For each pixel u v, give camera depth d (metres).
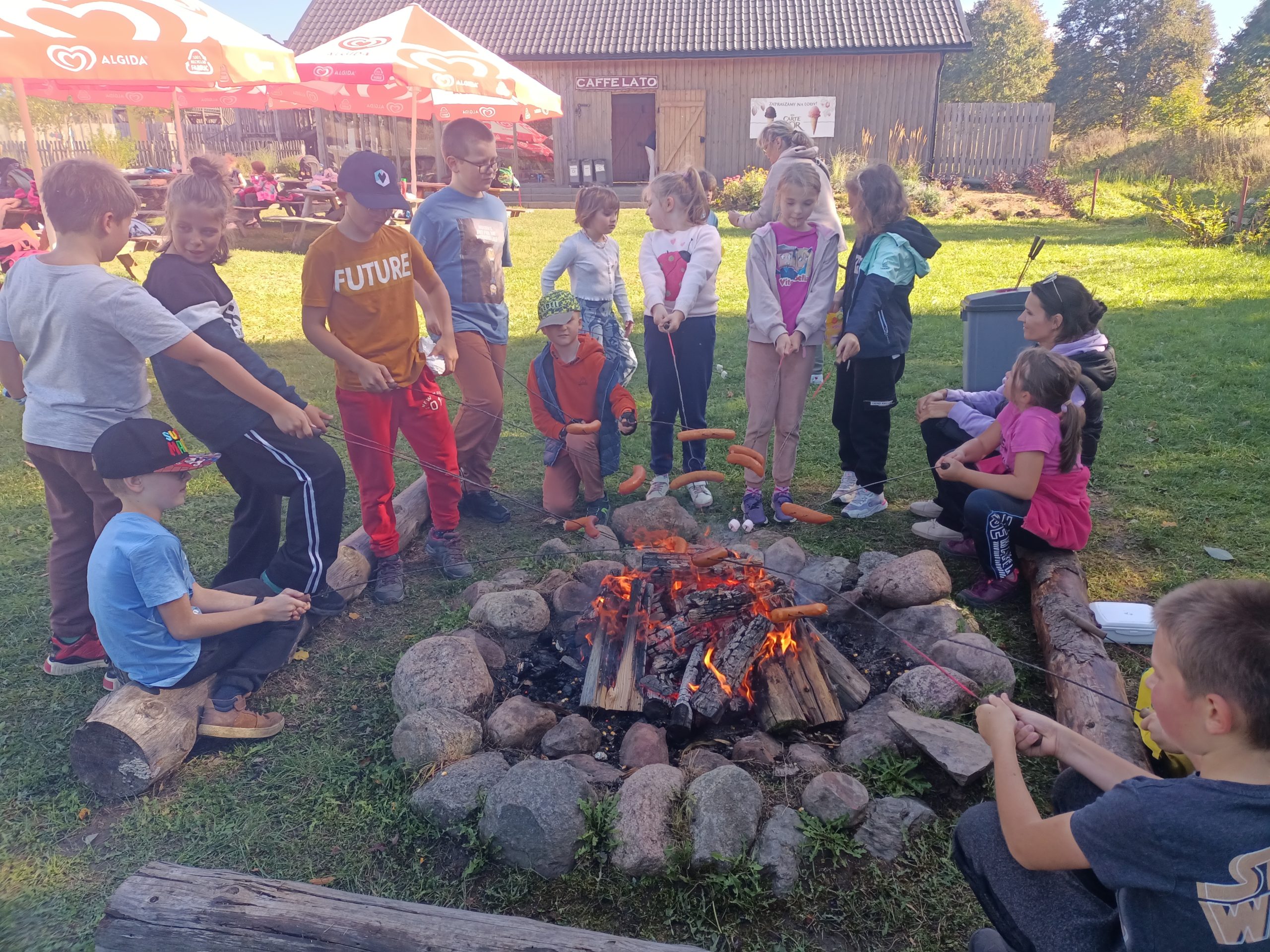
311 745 3.04
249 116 24.36
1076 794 2.15
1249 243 13.52
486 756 2.81
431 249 4.46
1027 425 3.59
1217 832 1.46
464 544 4.58
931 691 3.06
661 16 23.73
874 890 2.41
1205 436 5.63
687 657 3.24
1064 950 1.80
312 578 3.56
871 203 4.40
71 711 3.22
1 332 3.11
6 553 4.41
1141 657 3.39
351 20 25.06
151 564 2.75
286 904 2.07
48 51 6.95
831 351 7.84
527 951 1.97
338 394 3.87
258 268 11.55
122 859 2.56
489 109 13.95
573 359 4.47
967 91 73.25
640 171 27.81
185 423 3.33
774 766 2.83
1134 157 22.62
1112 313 9.34
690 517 4.48
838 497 4.96
